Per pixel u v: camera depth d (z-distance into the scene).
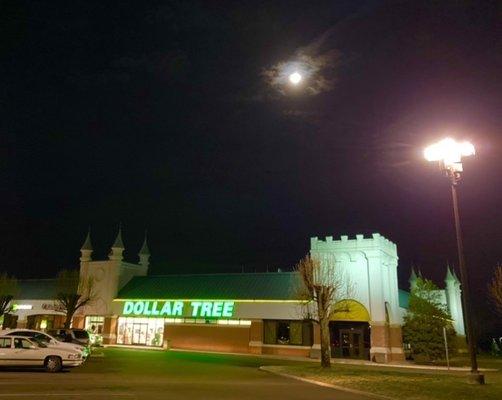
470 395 16.11
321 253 43.31
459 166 21.75
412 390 17.53
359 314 41.22
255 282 49.94
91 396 14.26
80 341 33.31
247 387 18.72
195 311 49.50
